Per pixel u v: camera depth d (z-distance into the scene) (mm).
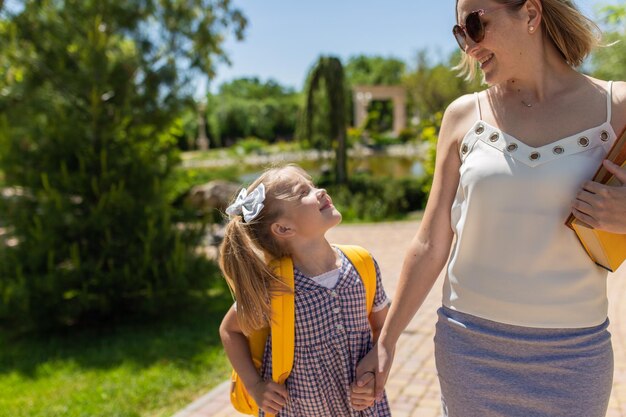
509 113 1497
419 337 4758
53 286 5309
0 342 5531
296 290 1731
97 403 3902
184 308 6441
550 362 1445
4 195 5605
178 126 6844
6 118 5715
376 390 1664
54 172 5539
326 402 1736
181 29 6395
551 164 1399
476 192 1485
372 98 44594
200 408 3695
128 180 5750
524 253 1437
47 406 3871
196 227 6215
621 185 1327
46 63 5777
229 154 39812
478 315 1520
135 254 5660
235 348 1807
